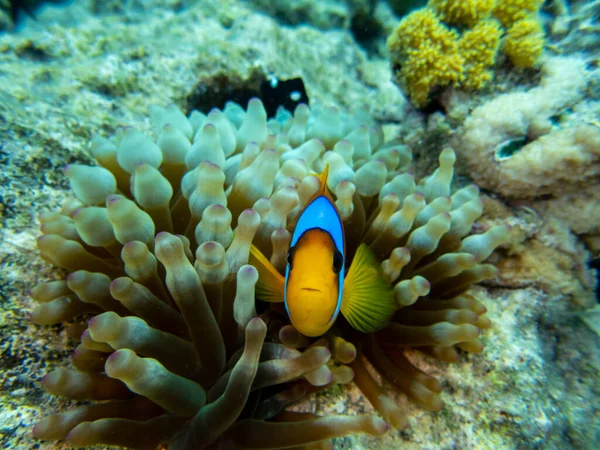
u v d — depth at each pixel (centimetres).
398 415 14
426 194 19
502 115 22
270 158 15
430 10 26
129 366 10
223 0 36
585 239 22
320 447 12
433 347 16
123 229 13
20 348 14
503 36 25
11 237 17
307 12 41
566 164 20
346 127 24
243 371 10
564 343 21
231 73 31
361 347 16
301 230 13
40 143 20
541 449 17
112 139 22
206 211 12
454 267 16
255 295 14
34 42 27
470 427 16
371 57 43
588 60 24
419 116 28
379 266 15
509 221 22
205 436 11
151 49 30
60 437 11
